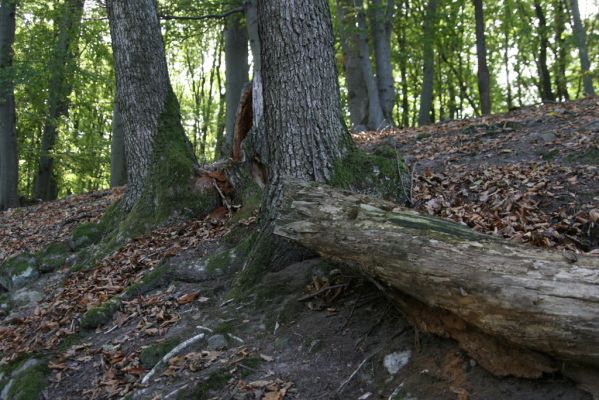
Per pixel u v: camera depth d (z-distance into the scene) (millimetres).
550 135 7359
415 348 3531
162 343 4395
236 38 14453
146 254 6531
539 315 2764
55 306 6043
